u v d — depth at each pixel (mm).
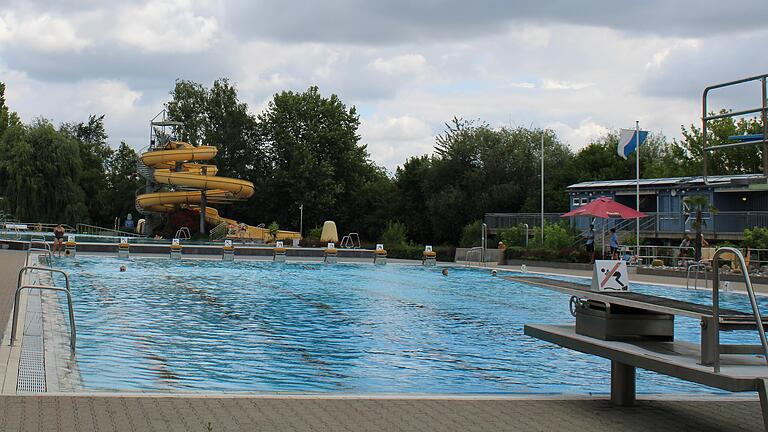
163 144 70750
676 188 45719
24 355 9898
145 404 6660
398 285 28203
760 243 33469
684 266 33875
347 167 83375
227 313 17516
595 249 40062
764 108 6473
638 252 38438
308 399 7148
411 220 72312
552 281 8320
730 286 25516
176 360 10812
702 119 7156
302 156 80688
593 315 7551
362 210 82375
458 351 12547
